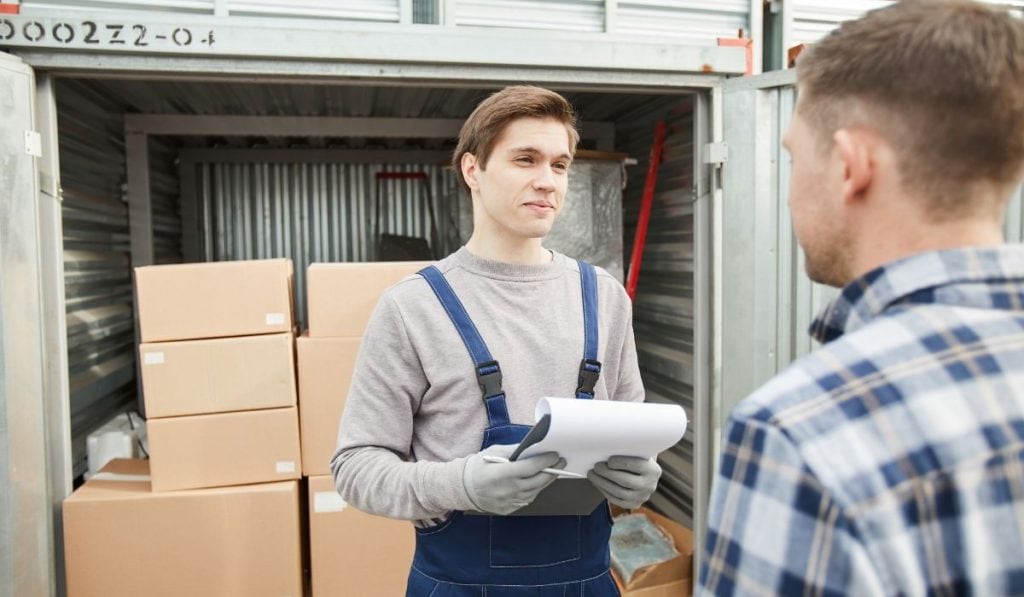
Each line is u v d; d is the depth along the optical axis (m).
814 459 0.42
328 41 1.67
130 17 1.59
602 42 1.81
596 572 1.06
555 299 1.10
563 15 1.82
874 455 0.42
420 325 1.04
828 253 0.55
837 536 0.40
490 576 1.00
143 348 1.84
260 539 1.87
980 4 0.49
